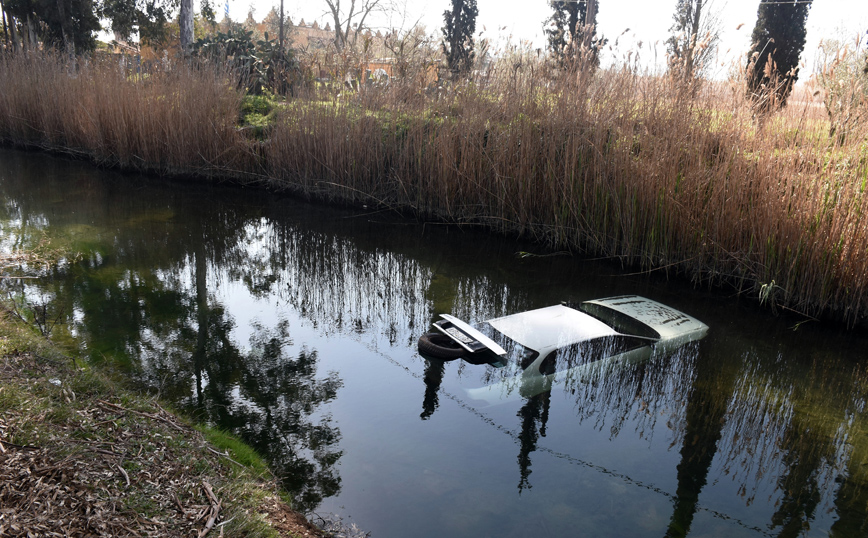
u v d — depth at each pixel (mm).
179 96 12102
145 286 6039
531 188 8453
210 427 3355
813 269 5773
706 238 6750
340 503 2758
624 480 3018
